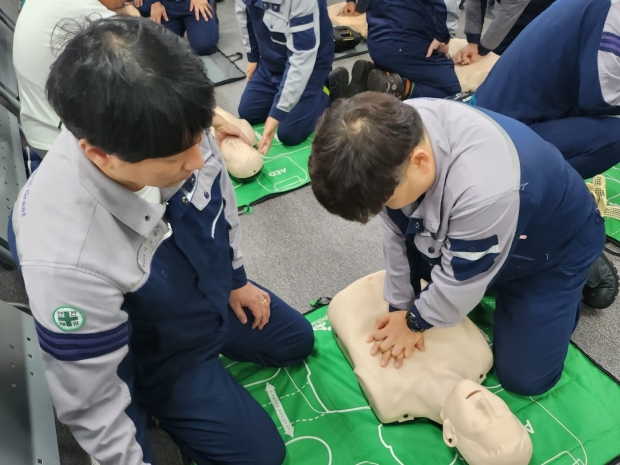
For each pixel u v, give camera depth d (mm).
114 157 571
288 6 1698
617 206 1631
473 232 827
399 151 716
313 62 1799
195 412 947
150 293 759
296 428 1137
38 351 993
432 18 2004
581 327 1332
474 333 1180
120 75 499
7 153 1442
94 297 657
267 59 2041
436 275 950
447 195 819
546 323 1080
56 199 658
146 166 586
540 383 1134
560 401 1154
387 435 1114
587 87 1252
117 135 523
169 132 530
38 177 688
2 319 947
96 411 719
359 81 2311
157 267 764
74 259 640
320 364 1269
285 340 1199
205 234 827
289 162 1990
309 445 1104
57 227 648
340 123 729
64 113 537
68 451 1093
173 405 950
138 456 761
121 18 555
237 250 1046
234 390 1010
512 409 1148
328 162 729
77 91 512
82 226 654
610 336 1306
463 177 802
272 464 1021
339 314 1245
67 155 674
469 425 971
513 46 1362
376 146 705
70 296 638
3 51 1853
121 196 662
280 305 1195
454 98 1661
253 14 1895
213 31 2721
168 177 621
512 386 1160
